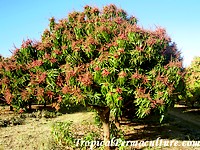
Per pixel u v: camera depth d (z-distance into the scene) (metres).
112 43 9.05
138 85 9.07
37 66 9.87
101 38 9.49
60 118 19.94
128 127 16.62
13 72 10.97
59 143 11.74
